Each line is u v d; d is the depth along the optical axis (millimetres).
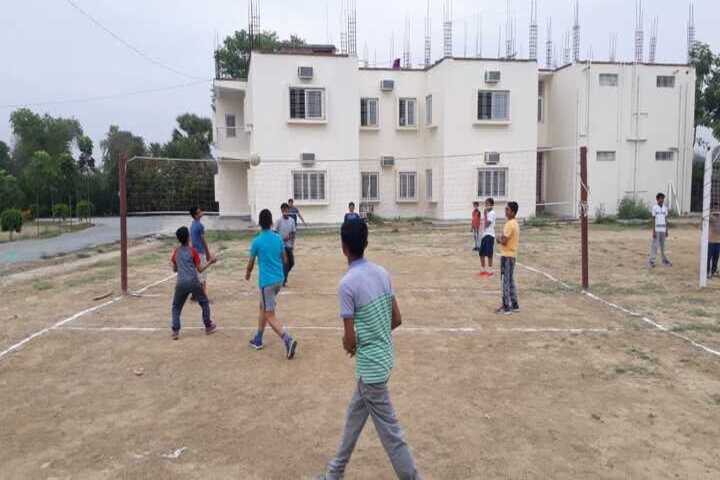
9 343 7688
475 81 27156
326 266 14711
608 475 4188
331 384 6070
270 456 4508
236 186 30703
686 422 5086
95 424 5145
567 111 29141
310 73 25703
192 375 6395
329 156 26438
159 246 21047
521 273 13289
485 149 27531
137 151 61562
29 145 61719
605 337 7777
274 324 7066
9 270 15156
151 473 4262
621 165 28688
